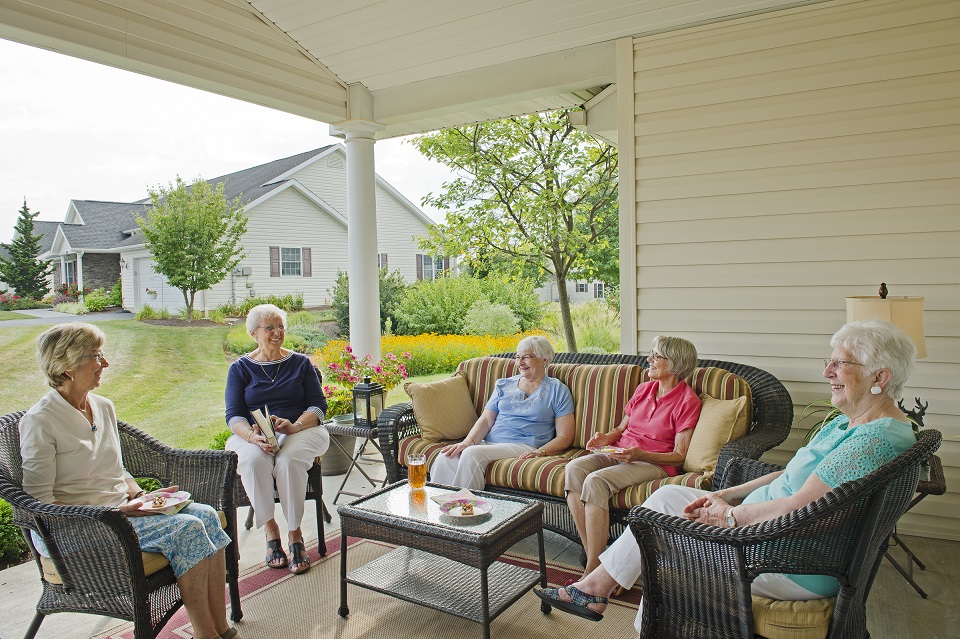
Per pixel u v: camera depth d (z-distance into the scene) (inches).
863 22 140.6
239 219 430.3
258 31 169.8
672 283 163.3
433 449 145.2
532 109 231.3
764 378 142.9
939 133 136.4
